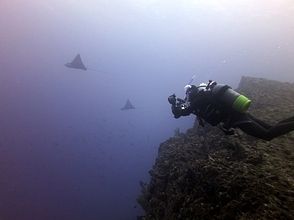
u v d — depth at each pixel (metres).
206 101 3.54
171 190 6.27
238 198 3.87
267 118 7.89
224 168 4.87
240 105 3.27
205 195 4.58
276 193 3.62
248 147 5.65
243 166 4.75
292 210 3.24
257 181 4.02
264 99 10.07
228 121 3.42
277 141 5.81
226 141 6.61
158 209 6.64
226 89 3.48
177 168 7.42
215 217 3.96
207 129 9.59
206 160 5.56
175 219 5.05
